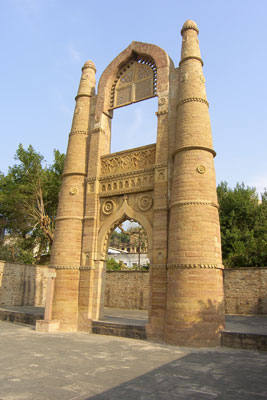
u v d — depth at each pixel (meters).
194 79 17.02
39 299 30.95
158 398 7.18
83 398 7.12
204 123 16.39
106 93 20.94
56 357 11.12
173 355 11.78
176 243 14.88
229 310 24.20
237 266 28.98
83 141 20.72
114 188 18.83
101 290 18.06
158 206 16.41
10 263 28.00
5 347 12.72
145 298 27.91
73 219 19.19
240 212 36.53
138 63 20.62
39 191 34.50
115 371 9.41
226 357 11.51
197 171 15.49
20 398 7.05
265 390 7.81
